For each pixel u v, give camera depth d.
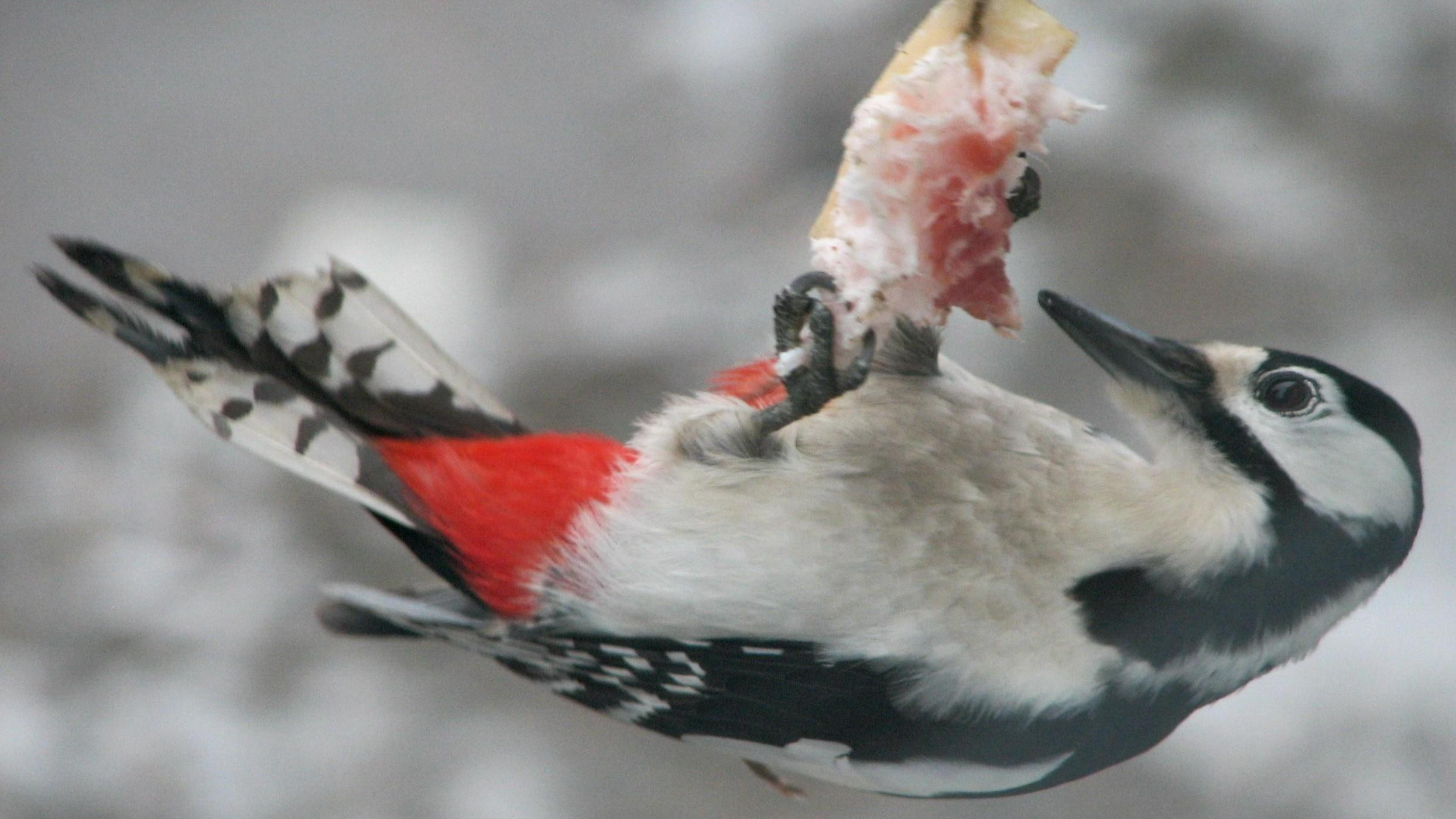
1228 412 2.49
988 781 2.49
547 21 4.47
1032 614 2.47
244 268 4.16
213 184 4.38
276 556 2.74
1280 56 2.74
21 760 2.70
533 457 2.48
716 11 2.96
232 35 4.79
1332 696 2.70
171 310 2.49
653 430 2.48
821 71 2.91
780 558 2.47
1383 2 2.73
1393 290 2.77
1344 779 2.69
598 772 2.82
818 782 2.94
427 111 4.39
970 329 2.73
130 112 4.54
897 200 2.46
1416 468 2.50
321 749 2.72
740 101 2.98
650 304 2.99
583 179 3.96
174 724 2.71
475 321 3.16
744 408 2.48
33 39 4.79
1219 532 2.48
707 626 2.47
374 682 2.74
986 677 2.48
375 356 2.50
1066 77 2.74
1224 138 2.74
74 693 2.71
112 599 2.72
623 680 2.50
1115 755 2.49
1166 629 2.48
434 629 2.50
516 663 2.51
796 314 2.47
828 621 2.47
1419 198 2.75
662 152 3.20
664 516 2.47
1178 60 2.74
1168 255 2.74
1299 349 2.74
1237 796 2.70
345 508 2.78
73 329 3.85
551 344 3.05
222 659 2.72
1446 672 2.70
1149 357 2.50
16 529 2.73
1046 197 2.74
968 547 2.47
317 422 2.49
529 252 3.51
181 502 2.75
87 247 2.48
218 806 2.71
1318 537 2.49
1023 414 2.48
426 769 2.73
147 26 4.80
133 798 2.70
